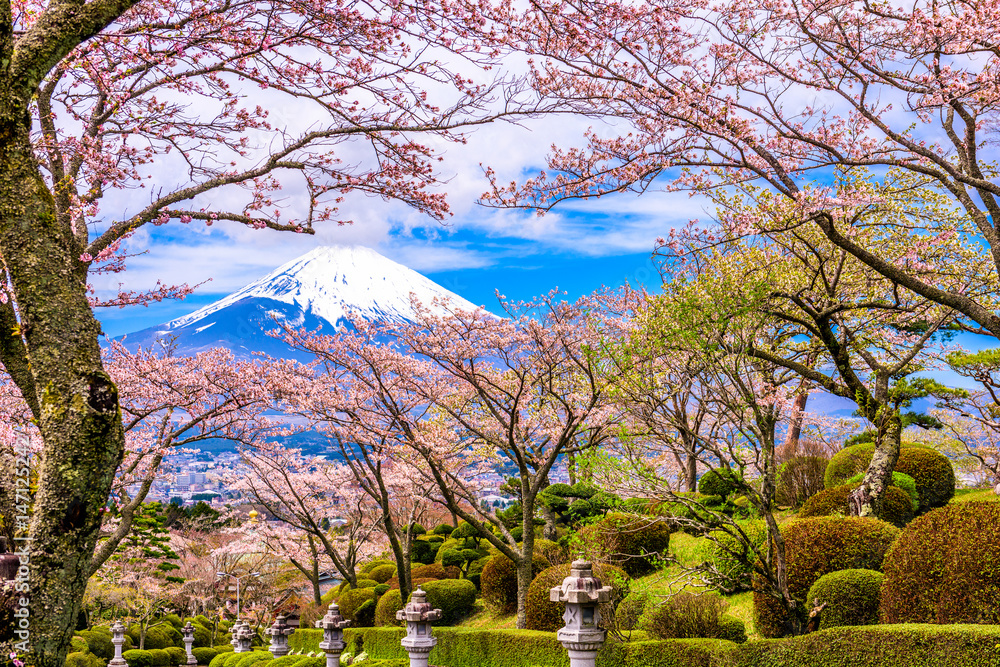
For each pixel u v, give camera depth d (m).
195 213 8.70
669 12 9.25
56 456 3.66
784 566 9.96
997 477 17.08
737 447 10.21
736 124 9.95
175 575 40.31
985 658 7.25
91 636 30.31
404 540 26.62
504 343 16.66
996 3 9.19
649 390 10.33
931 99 10.12
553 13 8.78
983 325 10.91
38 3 7.31
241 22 7.25
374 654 19.31
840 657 8.40
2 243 3.91
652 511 16.72
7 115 4.03
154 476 13.06
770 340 17.25
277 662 18.45
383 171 8.85
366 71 7.61
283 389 15.05
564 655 13.38
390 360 16.91
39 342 3.83
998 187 10.17
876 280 16.61
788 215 12.03
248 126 9.25
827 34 10.38
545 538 21.62
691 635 11.60
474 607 20.19
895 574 9.15
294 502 25.98
